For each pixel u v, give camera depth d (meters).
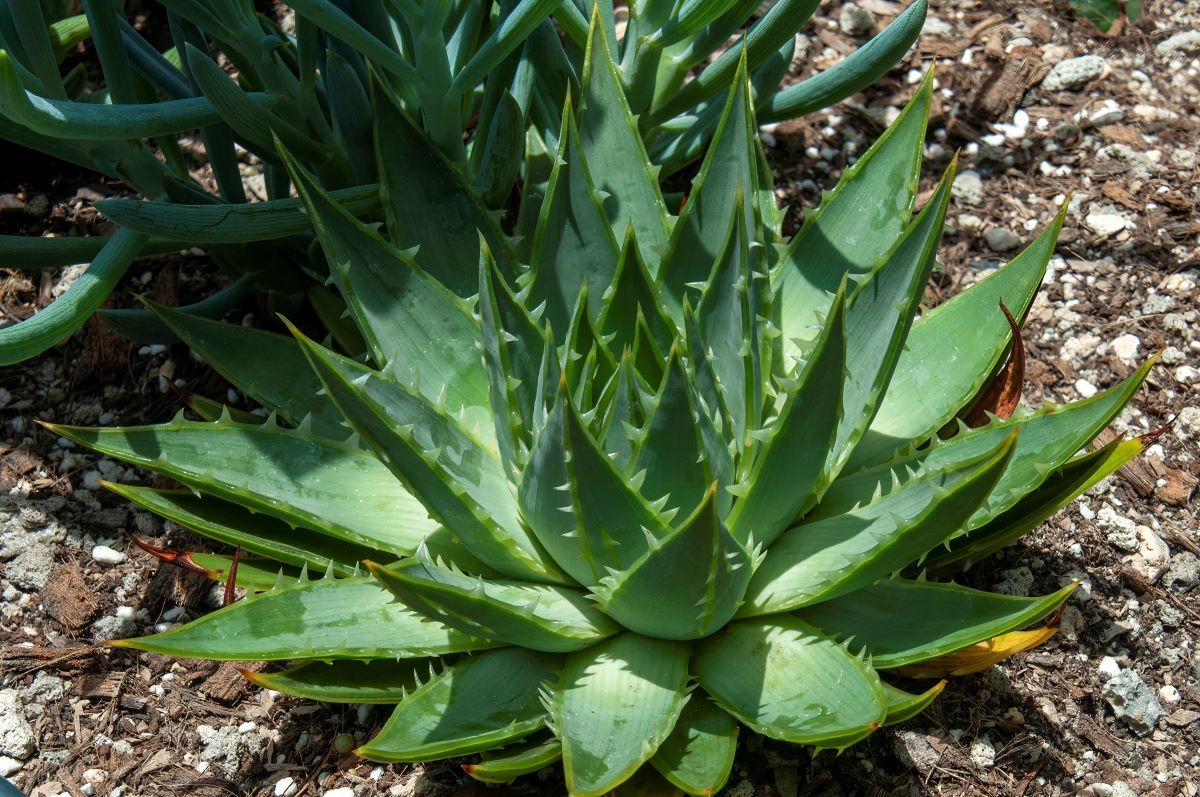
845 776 1.17
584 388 1.13
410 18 1.18
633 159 1.22
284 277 1.34
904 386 1.22
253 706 1.22
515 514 1.16
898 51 1.29
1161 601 1.25
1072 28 1.54
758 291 1.15
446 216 1.22
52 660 1.23
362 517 1.17
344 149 1.29
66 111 1.11
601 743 1.07
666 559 1.04
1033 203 1.44
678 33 1.24
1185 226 1.41
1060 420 1.14
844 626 1.13
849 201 1.22
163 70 1.27
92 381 1.36
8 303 1.39
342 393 1.06
